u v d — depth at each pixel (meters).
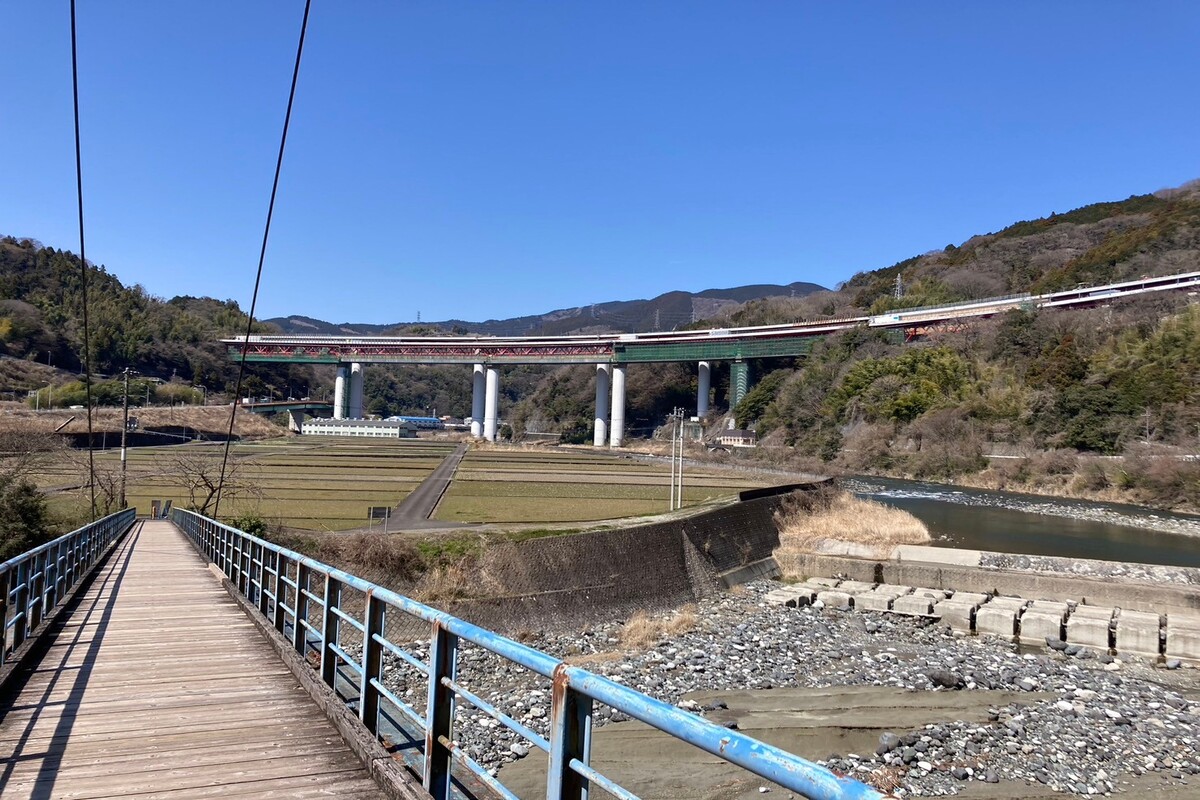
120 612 15.23
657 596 34.62
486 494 62.91
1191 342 86.50
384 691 6.57
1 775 6.15
